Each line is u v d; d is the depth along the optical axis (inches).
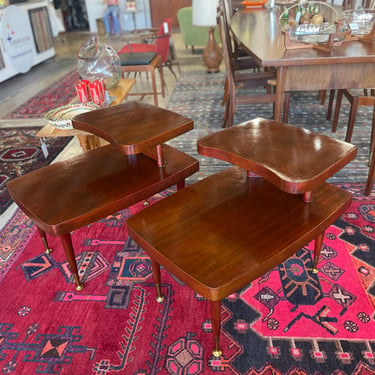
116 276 63.2
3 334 53.7
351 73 76.1
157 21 315.6
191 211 51.1
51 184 58.7
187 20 211.8
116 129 56.8
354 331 51.4
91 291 60.3
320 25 82.7
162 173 60.7
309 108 129.5
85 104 83.7
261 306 55.9
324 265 62.9
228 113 117.4
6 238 74.9
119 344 51.2
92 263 66.2
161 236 46.4
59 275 64.1
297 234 45.7
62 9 351.9
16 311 57.4
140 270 64.2
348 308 54.9
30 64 213.6
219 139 52.4
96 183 58.6
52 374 47.8
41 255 69.1
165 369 47.5
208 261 42.1
